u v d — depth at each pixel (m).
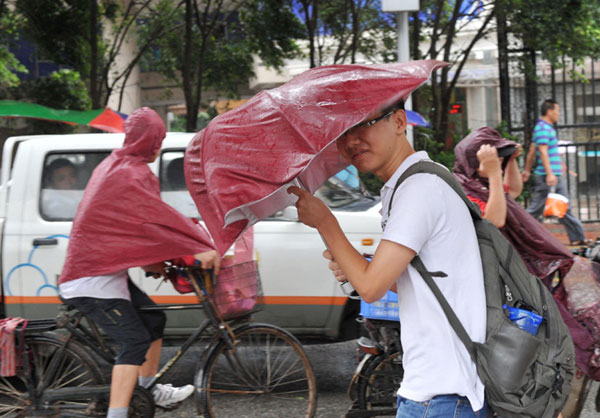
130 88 22.44
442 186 2.25
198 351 6.31
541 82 13.12
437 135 12.82
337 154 2.52
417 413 2.23
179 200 5.29
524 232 3.83
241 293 4.30
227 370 4.41
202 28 13.35
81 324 4.29
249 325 4.40
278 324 5.21
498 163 3.70
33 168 5.31
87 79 14.46
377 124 2.26
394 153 2.32
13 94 14.51
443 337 2.21
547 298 2.40
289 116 2.03
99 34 14.07
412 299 2.25
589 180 12.73
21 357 4.24
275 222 5.21
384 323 4.18
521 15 11.45
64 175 5.33
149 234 3.94
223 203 2.00
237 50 15.22
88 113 9.48
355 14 12.66
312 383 4.55
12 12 13.77
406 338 2.28
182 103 23.39
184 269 4.27
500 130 12.95
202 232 4.08
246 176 2.00
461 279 2.24
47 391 4.23
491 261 2.31
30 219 5.23
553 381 2.30
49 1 13.00
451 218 2.24
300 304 5.17
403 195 2.24
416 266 2.23
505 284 2.35
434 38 12.60
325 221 2.24
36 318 5.20
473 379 2.21
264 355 4.47
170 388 4.39
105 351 4.28
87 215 3.94
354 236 5.15
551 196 7.16
